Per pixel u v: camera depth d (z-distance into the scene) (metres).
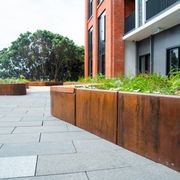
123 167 3.56
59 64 38.47
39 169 3.50
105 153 4.18
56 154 4.14
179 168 3.29
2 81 19.84
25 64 39.25
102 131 5.20
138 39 16.83
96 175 3.30
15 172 3.40
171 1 12.45
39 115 8.42
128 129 4.35
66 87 7.05
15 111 9.50
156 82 5.38
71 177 3.24
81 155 4.09
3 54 40.78
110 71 17.23
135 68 17.34
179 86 4.64
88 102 5.81
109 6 17.42
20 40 38.69
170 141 3.42
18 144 4.74
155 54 15.08
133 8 17.55
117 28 17.20
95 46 21.97
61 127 6.34
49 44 38.06
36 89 26.23
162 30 13.98
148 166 3.57
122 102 4.52
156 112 3.68
